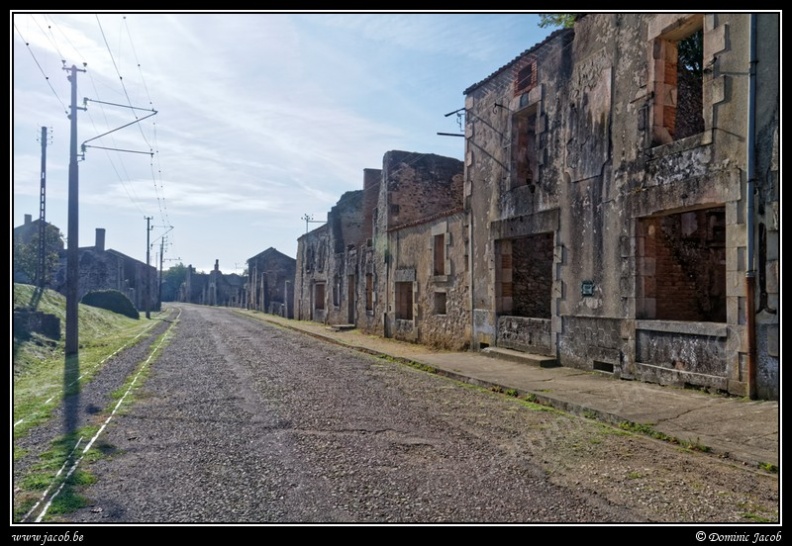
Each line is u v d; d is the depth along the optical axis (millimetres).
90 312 25938
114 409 7586
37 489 4512
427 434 6297
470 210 15359
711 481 4695
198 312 52750
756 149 7391
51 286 40375
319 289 34688
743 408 6930
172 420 6973
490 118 14508
